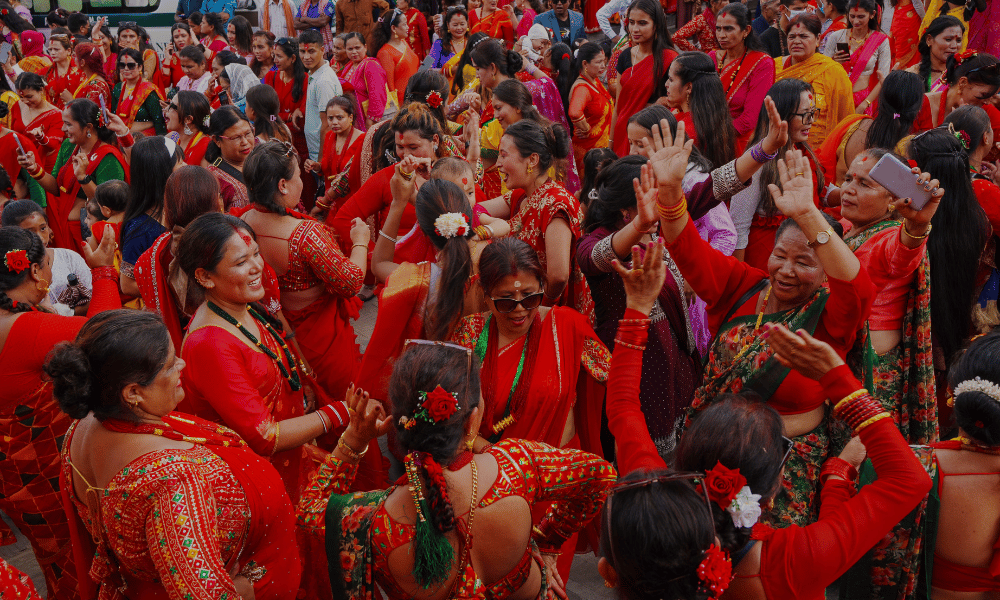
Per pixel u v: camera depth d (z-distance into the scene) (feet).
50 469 10.03
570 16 36.58
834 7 26.35
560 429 9.34
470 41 27.53
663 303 11.22
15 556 12.76
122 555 6.64
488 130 20.38
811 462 8.58
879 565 7.98
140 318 6.76
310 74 26.08
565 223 11.84
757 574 5.77
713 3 29.19
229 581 6.33
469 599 6.12
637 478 5.71
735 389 8.75
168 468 6.46
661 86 21.98
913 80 14.82
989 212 12.73
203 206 10.77
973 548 7.53
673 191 8.42
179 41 37.42
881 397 10.48
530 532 6.77
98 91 30.55
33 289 9.91
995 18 25.11
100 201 14.97
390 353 10.38
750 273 9.12
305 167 23.54
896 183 9.05
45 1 42.93
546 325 9.38
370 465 12.32
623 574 5.46
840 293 7.64
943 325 11.79
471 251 9.73
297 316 11.96
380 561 6.21
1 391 9.52
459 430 6.18
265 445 8.57
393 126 15.12
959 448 7.62
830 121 20.54
